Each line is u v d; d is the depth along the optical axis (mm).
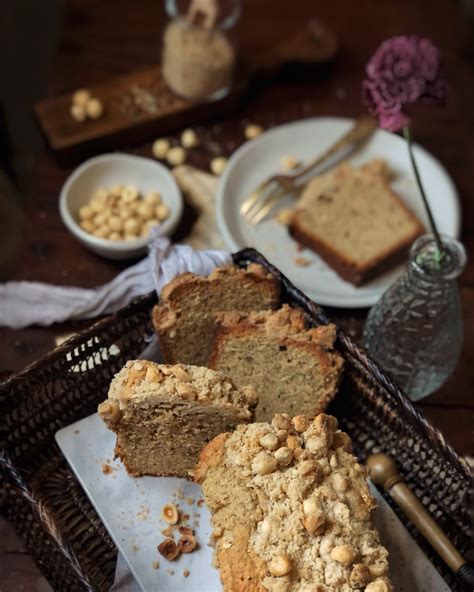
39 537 653
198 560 648
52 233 888
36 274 863
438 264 702
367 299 840
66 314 818
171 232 871
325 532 577
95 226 867
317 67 1012
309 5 1088
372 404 713
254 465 593
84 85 1005
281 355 696
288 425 612
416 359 750
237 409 619
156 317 701
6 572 688
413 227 877
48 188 922
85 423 705
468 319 852
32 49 1282
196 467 618
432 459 686
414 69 631
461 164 973
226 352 703
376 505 605
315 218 880
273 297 725
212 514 601
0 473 660
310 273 875
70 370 701
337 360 687
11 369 803
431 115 998
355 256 851
